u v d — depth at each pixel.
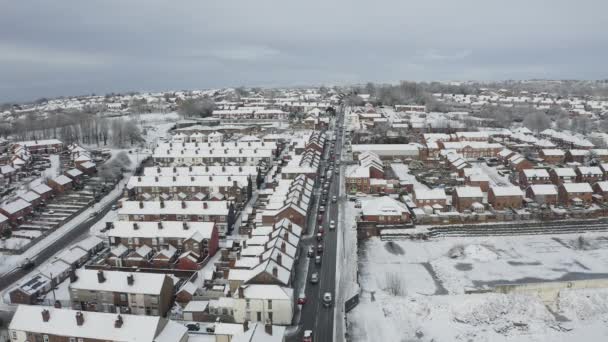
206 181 153.50
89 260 111.44
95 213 144.12
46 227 132.00
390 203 131.25
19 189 161.62
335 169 184.62
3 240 122.38
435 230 126.06
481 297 90.12
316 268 104.00
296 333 79.81
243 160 195.88
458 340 80.31
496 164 193.38
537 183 158.75
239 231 128.12
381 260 111.19
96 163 197.00
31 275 104.69
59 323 73.56
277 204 132.50
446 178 168.62
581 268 105.19
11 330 74.31
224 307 83.88
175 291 93.62
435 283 99.38
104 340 70.81
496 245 119.19
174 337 72.38
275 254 93.44
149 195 153.00
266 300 82.25
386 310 87.44
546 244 119.38
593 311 88.88
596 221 129.62
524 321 85.94
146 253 107.94
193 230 113.50
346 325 81.94
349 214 137.25
